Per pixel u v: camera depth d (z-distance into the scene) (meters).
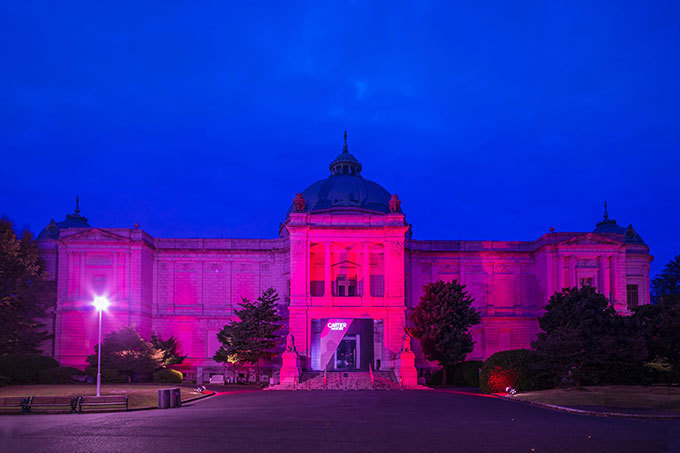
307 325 61.91
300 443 20.12
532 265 73.31
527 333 71.81
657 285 84.31
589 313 47.62
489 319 71.81
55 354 64.88
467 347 57.72
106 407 32.28
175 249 72.06
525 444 20.05
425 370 68.38
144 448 19.11
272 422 26.11
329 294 62.91
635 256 72.19
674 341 44.34
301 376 55.97
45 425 24.98
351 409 32.38
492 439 21.14
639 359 43.84
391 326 62.06
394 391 48.12
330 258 64.25
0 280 56.84
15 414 29.83
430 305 58.38
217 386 55.91
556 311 49.69
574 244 69.06
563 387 43.84
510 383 44.53
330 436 21.78
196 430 23.38
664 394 37.84
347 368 67.19
